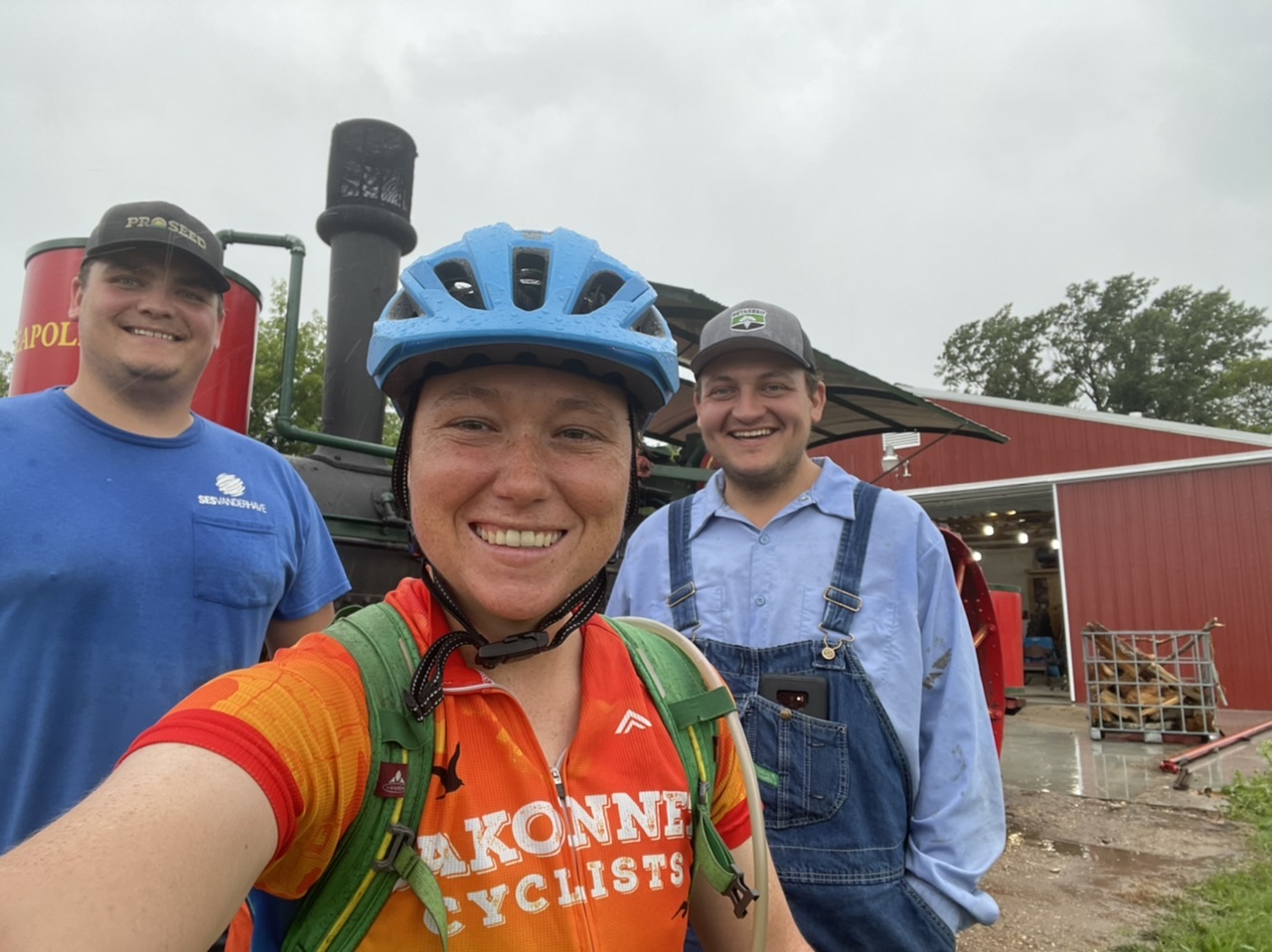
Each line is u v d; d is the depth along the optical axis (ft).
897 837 5.00
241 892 1.93
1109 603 42.14
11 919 1.61
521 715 2.58
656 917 2.56
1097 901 11.56
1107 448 43.50
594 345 2.70
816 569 5.56
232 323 10.14
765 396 5.98
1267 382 119.65
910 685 5.24
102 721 4.67
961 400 48.39
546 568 2.68
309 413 40.70
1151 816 16.40
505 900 2.30
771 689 5.24
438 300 2.80
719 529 6.12
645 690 2.99
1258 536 38.93
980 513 53.11
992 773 5.31
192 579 5.09
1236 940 9.89
